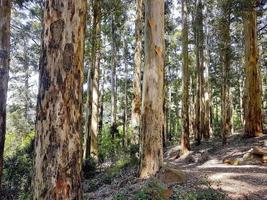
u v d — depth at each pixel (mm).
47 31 4445
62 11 4418
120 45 36562
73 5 4465
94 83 20812
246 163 14344
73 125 4371
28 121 29344
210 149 20281
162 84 10648
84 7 4605
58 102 4320
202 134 28156
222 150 18953
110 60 37906
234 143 19688
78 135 4422
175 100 47719
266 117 32281
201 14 25812
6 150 24141
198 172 10828
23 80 32906
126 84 39094
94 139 19734
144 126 10555
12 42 22391
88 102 18875
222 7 19000
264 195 8320
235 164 14578
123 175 12914
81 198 4430
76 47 4469
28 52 27344
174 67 40812
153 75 10477
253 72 19578
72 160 4324
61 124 4297
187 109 20281
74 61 4430
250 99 19578
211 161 16828
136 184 9617
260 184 9227
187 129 20188
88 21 21328
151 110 10484
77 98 4441
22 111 31438
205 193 7723
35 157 4359
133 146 16859
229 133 27297
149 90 10508
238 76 35719
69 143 4316
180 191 7953
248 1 17547
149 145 10422
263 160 13969
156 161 10383
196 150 20969
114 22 30156
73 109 4387
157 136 10469
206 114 28375
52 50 4395
